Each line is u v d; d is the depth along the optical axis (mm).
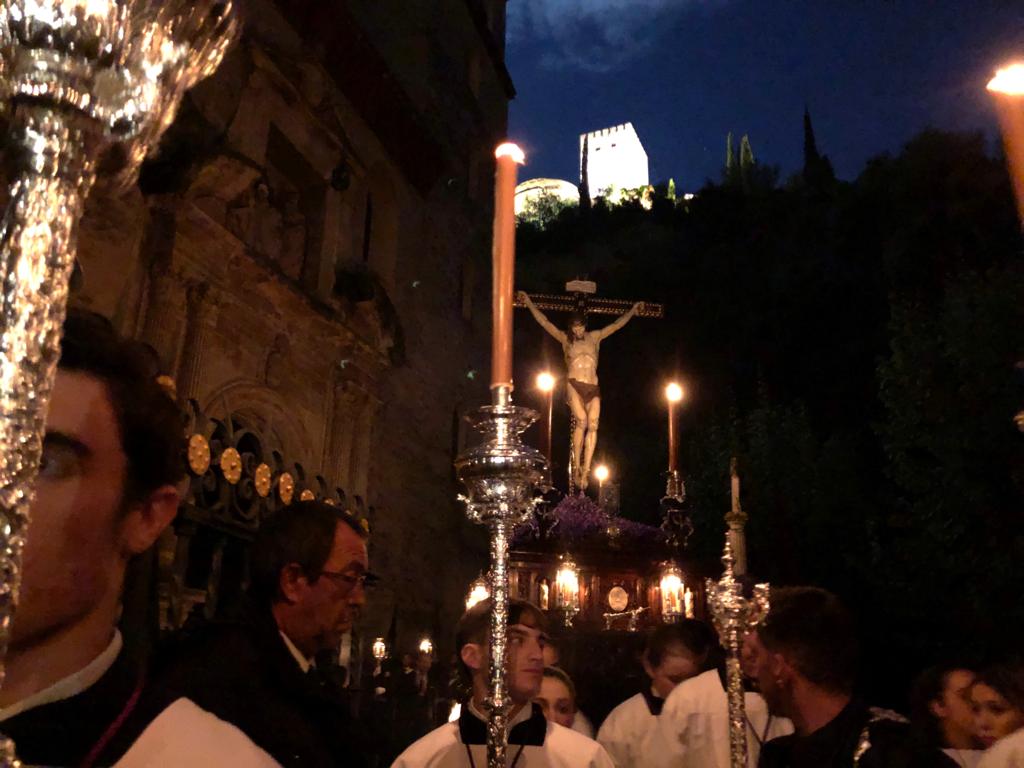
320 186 10477
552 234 40375
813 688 2117
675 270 29141
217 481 7738
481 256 18375
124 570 930
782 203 26734
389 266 13297
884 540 15836
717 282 26625
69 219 600
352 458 10977
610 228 40062
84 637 865
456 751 2377
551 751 2373
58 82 598
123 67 648
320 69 10102
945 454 11477
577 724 3877
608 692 5391
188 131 6988
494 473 1717
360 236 11953
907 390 12203
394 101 12891
